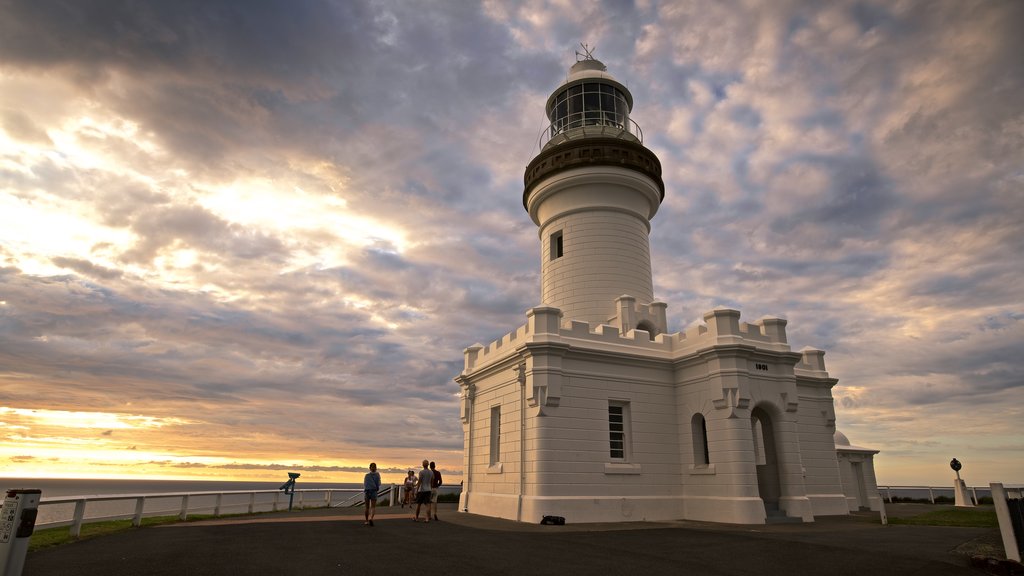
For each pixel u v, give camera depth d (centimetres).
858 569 1181
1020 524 1199
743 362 2311
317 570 1118
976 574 1127
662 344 2562
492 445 2580
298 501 3584
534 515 2091
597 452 2255
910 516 2538
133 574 1067
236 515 2445
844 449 3459
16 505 882
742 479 2173
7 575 855
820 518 2416
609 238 2892
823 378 2778
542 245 3161
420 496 2189
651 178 2977
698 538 1669
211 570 1110
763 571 1162
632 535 1747
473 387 2820
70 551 1345
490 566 1182
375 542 1530
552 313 2303
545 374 2209
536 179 3044
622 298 2730
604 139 2925
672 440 2448
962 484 3384
